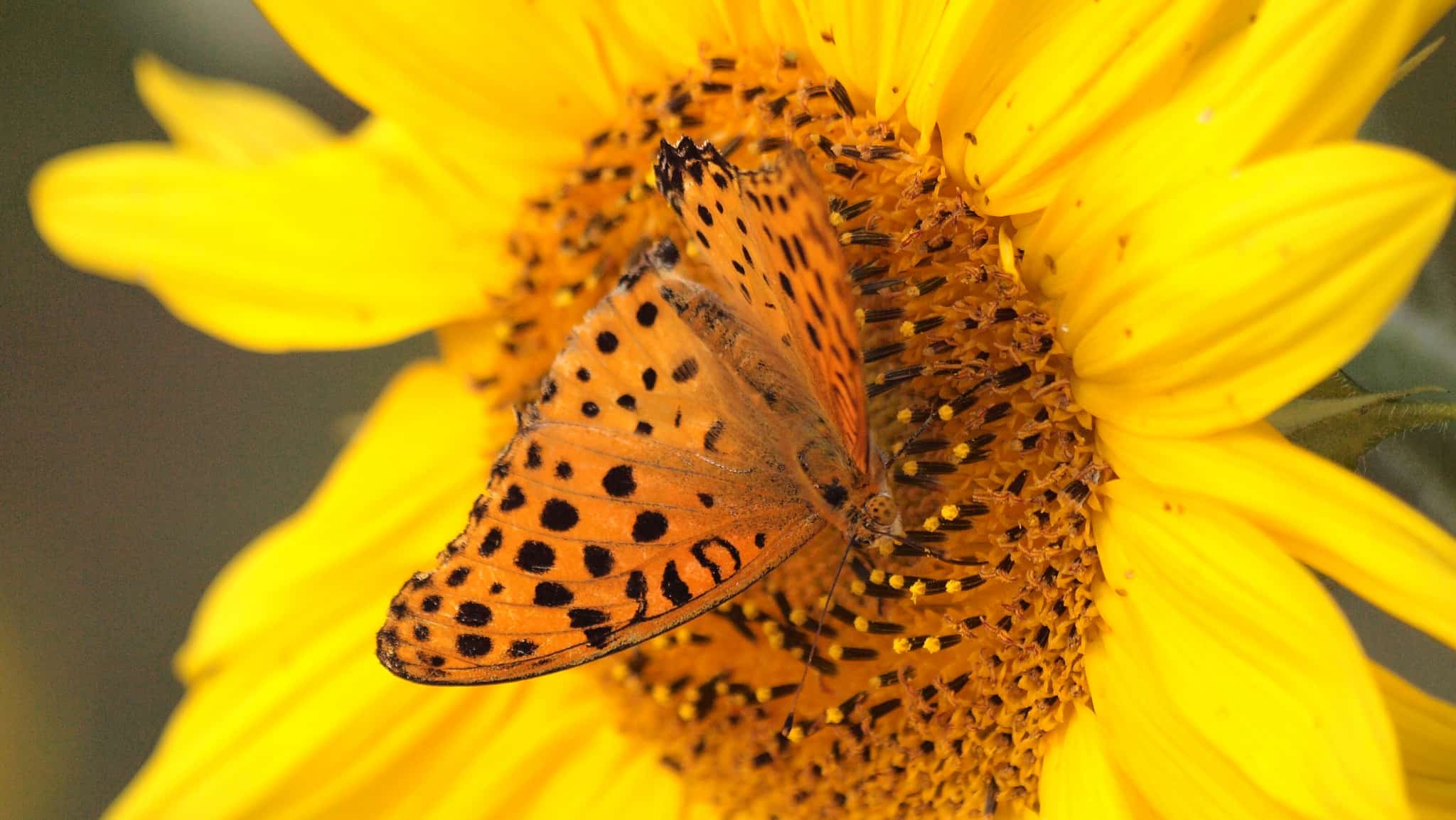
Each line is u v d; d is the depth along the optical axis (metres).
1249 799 0.25
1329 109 0.24
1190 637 0.25
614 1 0.27
